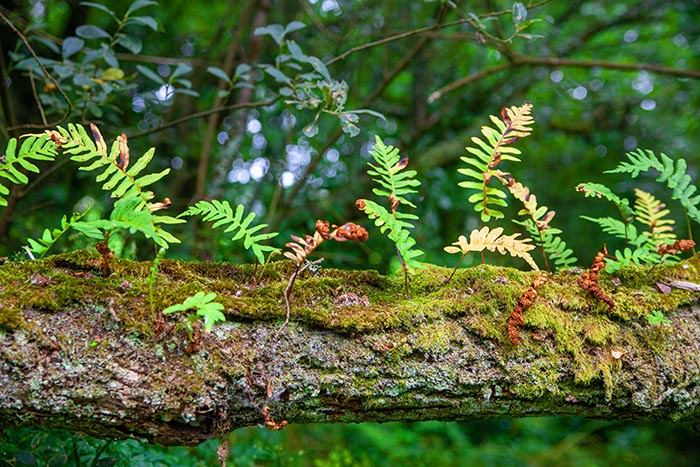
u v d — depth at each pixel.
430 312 1.79
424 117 5.81
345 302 1.81
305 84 2.79
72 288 1.59
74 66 3.11
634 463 6.38
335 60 3.40
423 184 5.14
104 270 1.70
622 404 1.86
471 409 1.82
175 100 5.47
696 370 1.87
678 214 6.50
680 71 4.54
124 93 3.80
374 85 6.06
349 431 5.48
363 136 5.60
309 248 1.69
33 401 1.47
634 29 6.16
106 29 5.27
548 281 1.99
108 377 1.51
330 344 1.69
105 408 1.51
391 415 1.80
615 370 1.83
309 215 4.86
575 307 1.90
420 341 1.74
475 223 5.94
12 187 3.70
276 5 5.51
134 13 5.21
